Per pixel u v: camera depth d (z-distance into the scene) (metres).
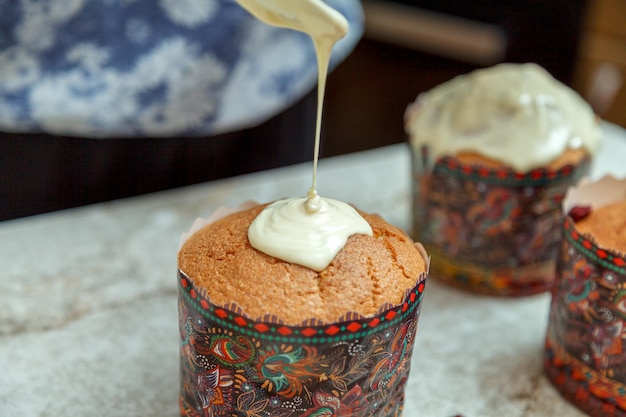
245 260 0.35
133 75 0.53
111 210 0.55
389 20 1.03
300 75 0.58
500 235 0.48
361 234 0.37
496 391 0.43
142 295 0.48
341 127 1.06
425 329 0.47
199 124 0.56
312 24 0.36
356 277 0.35
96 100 0.52
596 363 0.40
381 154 0.65
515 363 0.45
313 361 0.34
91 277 0.49
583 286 0.40
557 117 0.48
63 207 0.58
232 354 0.35
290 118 0.63
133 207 0.56
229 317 0.34
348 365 0.34
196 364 0.36
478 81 0.50
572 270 0.40
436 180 0.49
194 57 0.53
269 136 0.62
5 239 0.51
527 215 0.47
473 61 0.98
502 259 0.49
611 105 0.90
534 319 0.48
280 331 0.34
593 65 0.90
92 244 0.52
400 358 0.36
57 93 0.51
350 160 0.64
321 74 0.37
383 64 1.06
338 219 0.36
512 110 0.48
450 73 1.01
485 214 0.48
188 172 0.61
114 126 0.53
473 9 0.96
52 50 0.51
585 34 0.89
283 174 0.60
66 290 0.48
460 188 0.48
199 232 0.39
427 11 1.00
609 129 0.68
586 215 0.42
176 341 0.45
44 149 0.55
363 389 0.35
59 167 0.56
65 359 0.43
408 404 0.42
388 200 0.58
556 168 0.47
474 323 0.48
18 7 0.49
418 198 0.51
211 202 0.56
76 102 0.52
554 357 0.43
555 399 0.42
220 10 0.53
